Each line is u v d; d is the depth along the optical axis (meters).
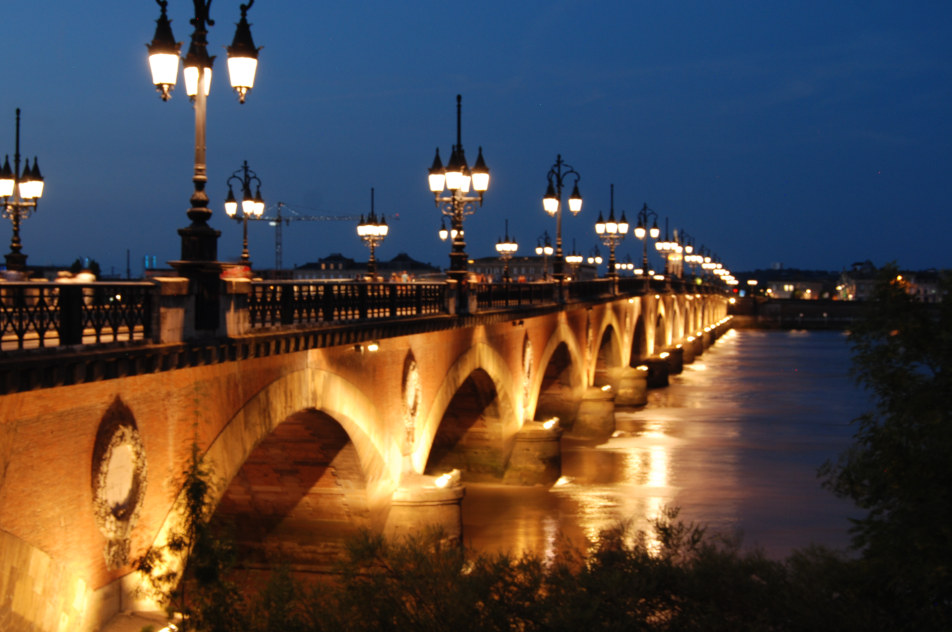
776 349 131.50
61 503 13.84
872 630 15.42
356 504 25.55
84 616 14.36
